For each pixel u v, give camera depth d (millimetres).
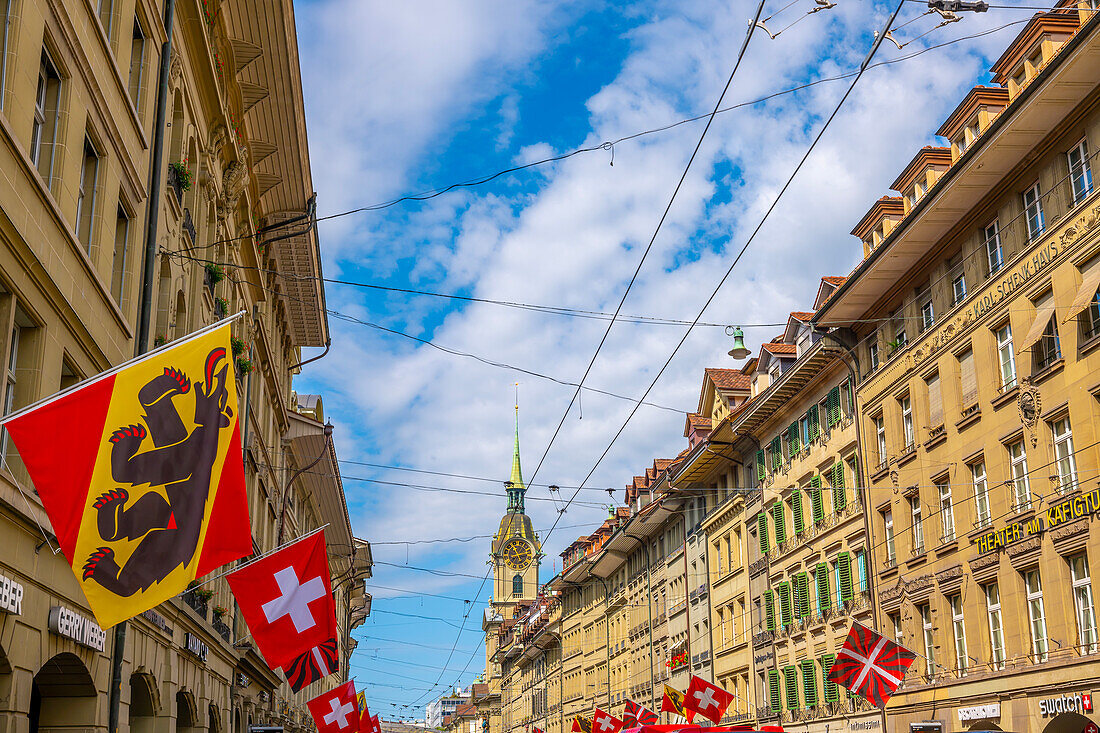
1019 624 25844
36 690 15234
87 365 14633
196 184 23125
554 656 86562
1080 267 24156
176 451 10289
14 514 11766
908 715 30797
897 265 31375
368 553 63000
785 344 42719
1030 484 25719
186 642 22500
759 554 43531
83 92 13906
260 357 34344
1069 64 22391
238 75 25516
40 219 12211
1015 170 26219
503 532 161000
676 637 54594
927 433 30828
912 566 31234
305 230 34250
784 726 39656
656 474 62719
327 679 63344
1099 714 22547
